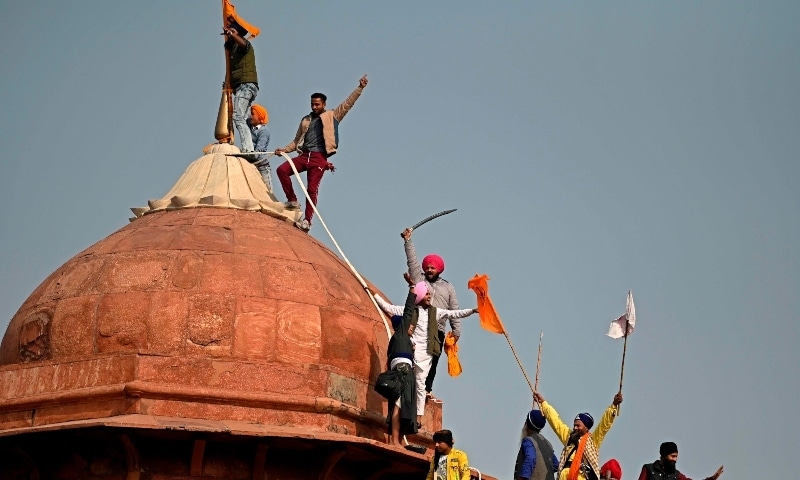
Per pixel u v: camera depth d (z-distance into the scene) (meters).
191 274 19.91
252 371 19.36
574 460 17.69
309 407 19.25
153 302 19.62
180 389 18.92
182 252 20.19
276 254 20.56
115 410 18.94
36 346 20.00
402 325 19.64
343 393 19.73
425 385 20.11
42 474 18.84
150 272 19.95
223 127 22.95
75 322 19.80
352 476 19.31
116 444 18.44
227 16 23.56
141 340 19.42
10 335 20.62
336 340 20.03
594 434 17.88
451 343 20.64
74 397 19.11
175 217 21.30
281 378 19.42
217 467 18.56
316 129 22.83
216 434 17.97
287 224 21.78
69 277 20.42
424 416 20.66
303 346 19.77
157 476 18.31
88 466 18.56
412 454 18.95
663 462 17.69
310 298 20.17
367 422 19.84
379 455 18.86
